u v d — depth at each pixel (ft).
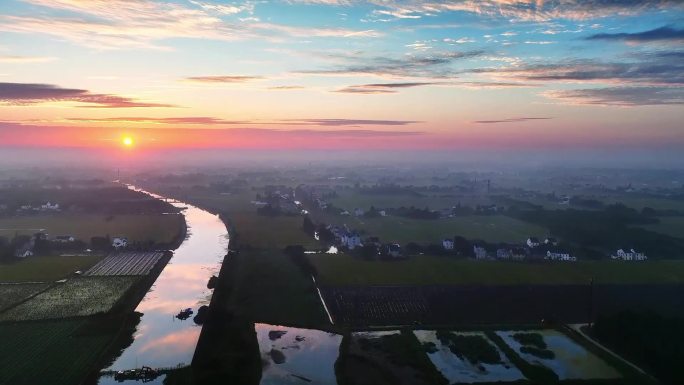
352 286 378.73
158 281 416.26
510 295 365.61
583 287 383.04
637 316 295.48
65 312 328.90
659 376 244.83
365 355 266.57
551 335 296.10
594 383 236.02
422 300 354.74
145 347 284.61
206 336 290.56
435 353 269.44
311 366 262.47
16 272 426.10
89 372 246.68
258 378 249.55
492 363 256.52
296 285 382.83
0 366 251.19
